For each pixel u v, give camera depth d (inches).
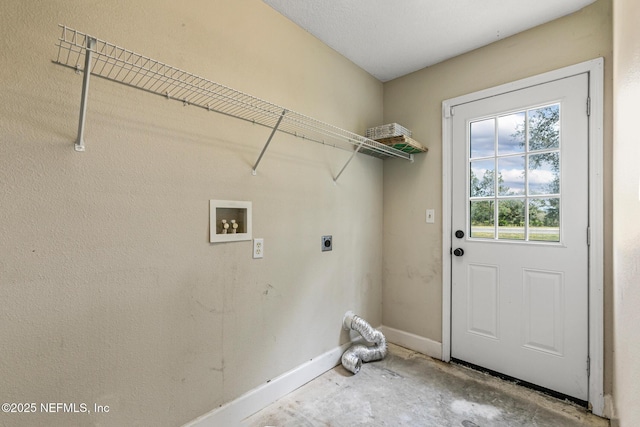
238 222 63.6
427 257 95.2
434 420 62.7
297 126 75.8
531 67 76.5
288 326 73.5
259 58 66.6
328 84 84.8
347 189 91.7
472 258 85.9
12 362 38.4
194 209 55.9
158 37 50.8
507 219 80.3
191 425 55.2
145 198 49.7
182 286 54.3
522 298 77.2
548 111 74.1
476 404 68.3
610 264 64.7
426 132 96.2
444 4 68.1
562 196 71.5
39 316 40.2
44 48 40.2
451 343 89.6
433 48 86.0
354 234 94.3
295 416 64.0
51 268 41.0
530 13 71.0
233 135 62.1
